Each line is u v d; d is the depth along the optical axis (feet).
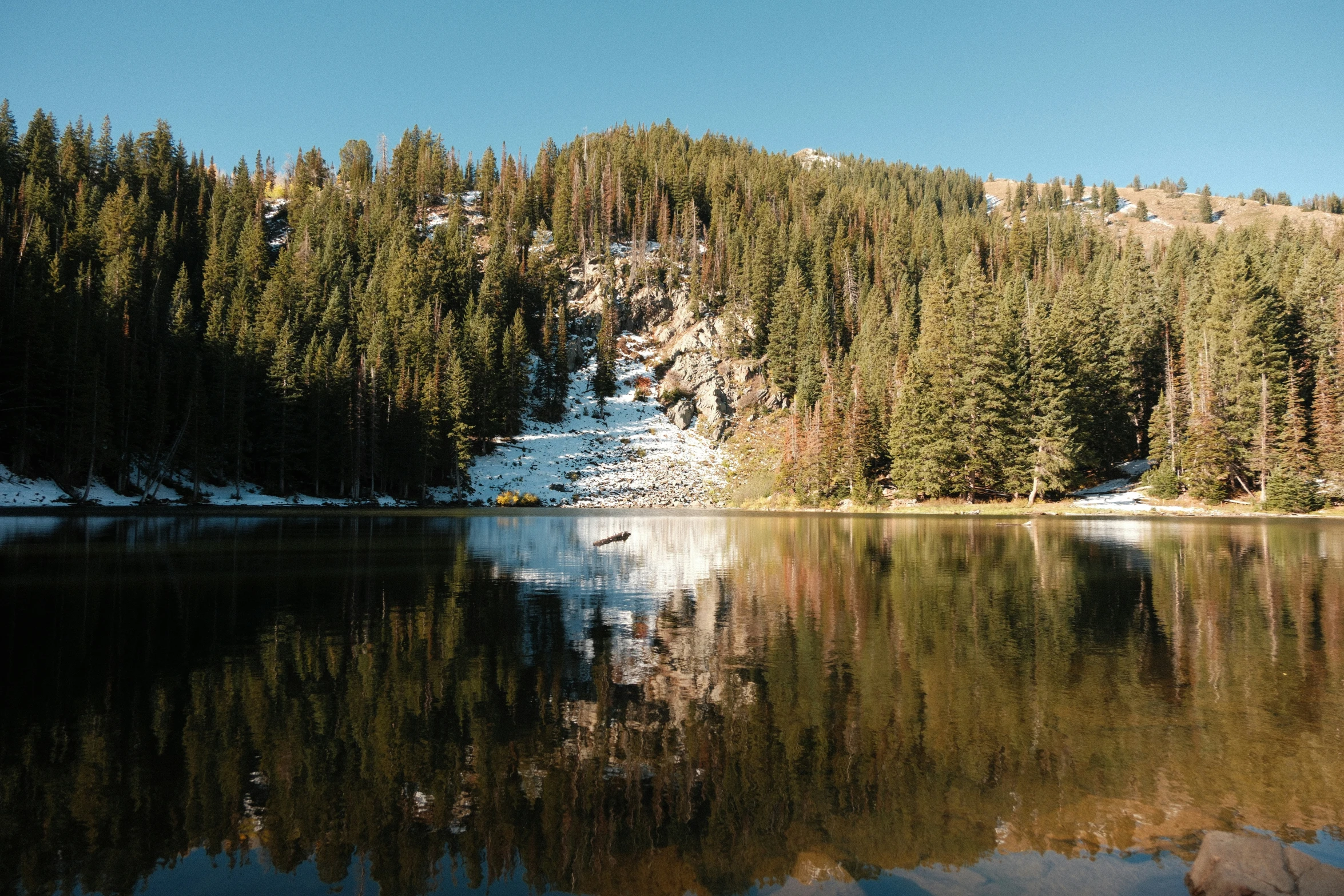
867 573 69.21
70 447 169.37
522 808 19.76
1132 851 17.29
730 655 36.76
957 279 308.40
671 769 22.30
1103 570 70.08
